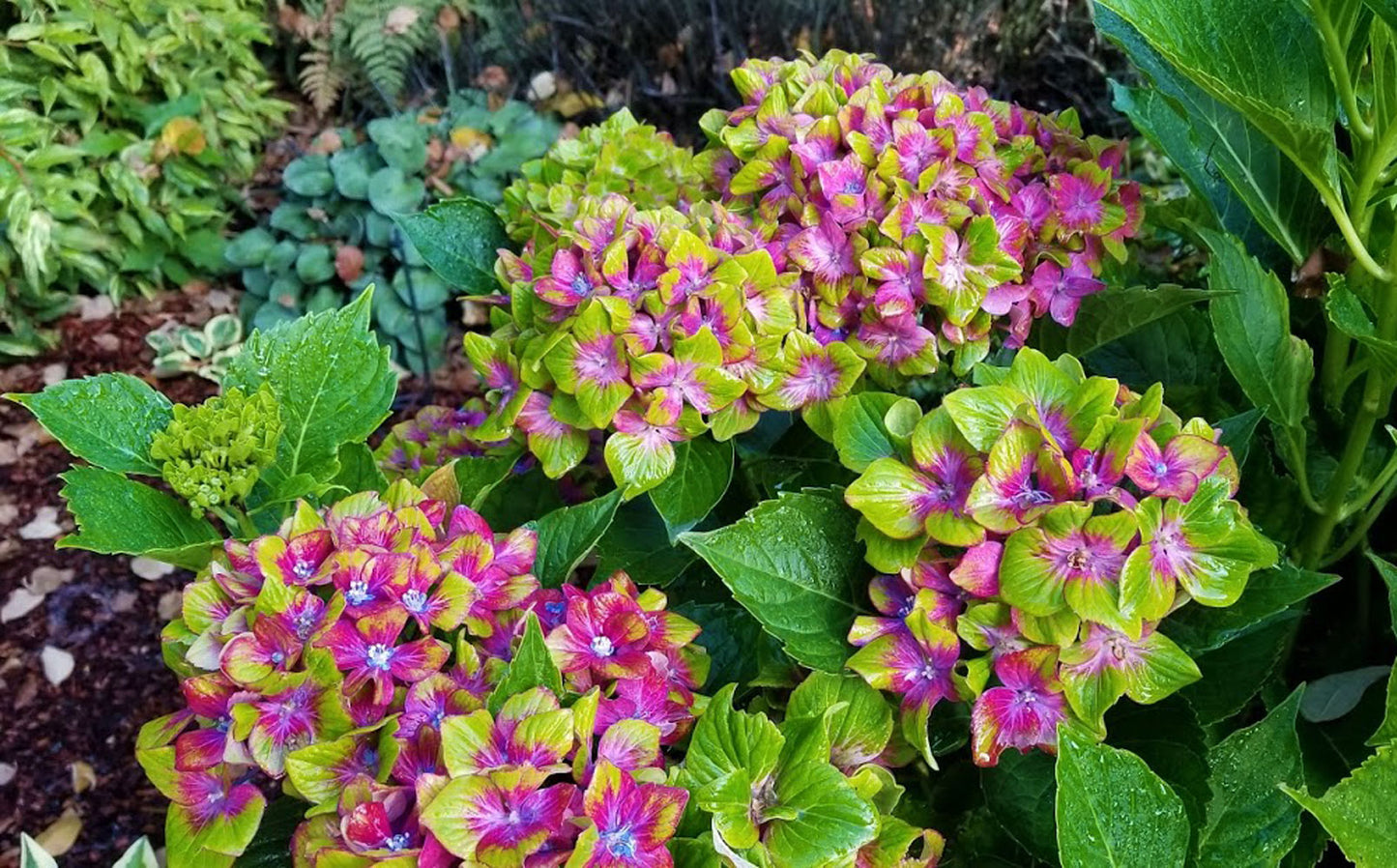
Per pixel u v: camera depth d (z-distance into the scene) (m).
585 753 0.34
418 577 0.39
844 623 0.42
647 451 0.47
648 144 0.62
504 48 1.43
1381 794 0.35
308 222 1.22
